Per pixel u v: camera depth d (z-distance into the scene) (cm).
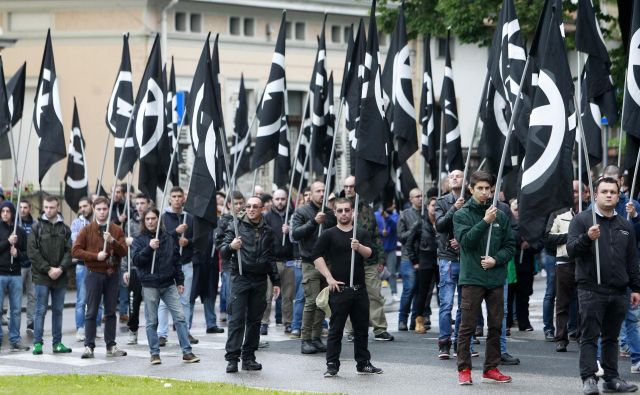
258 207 4172
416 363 4303
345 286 3969
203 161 4297
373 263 5009
